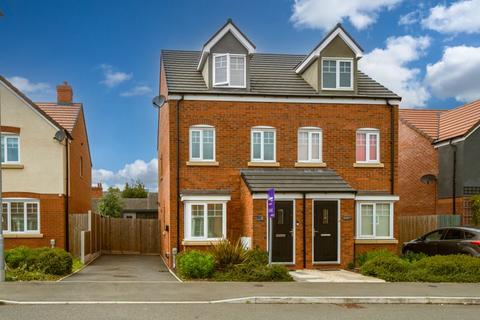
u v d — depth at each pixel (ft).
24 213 66.33
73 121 77.25
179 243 59.93
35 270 48.37
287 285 42.86
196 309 33.78
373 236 61.36
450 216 68.08
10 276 44.68
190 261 46.11
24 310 32.65
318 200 57.16
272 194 45.37
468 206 72.79
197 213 59.47
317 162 63.26
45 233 66.49
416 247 61.16
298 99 63.26
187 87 62.85
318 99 63.72
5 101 66.85
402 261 50.21
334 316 32.58
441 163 78.18
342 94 64.49
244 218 59.21
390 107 65.26
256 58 74.90
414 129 83.87
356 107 64.59
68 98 87.86
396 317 32.60
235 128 62.18
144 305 34.65
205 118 61.62
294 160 63.05
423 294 39.09
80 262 63.93
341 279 47.32
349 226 57.11
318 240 56.90
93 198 155.12
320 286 42.50
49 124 67.62
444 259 48.70
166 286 41.68
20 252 51.31
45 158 67.21
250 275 45.65
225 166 61.72
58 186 67.26
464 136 73.20
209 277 46.06
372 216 61.72
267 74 69.15
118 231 88.38
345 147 64.08
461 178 73.20
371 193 63.67
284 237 56.03
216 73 62.69
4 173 66.08
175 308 33.91
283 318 31.71
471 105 83.51
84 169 92.48
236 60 63.31
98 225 80.48
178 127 61.05
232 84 62.85
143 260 74.08
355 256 57.88
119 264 66.44
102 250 86.38
